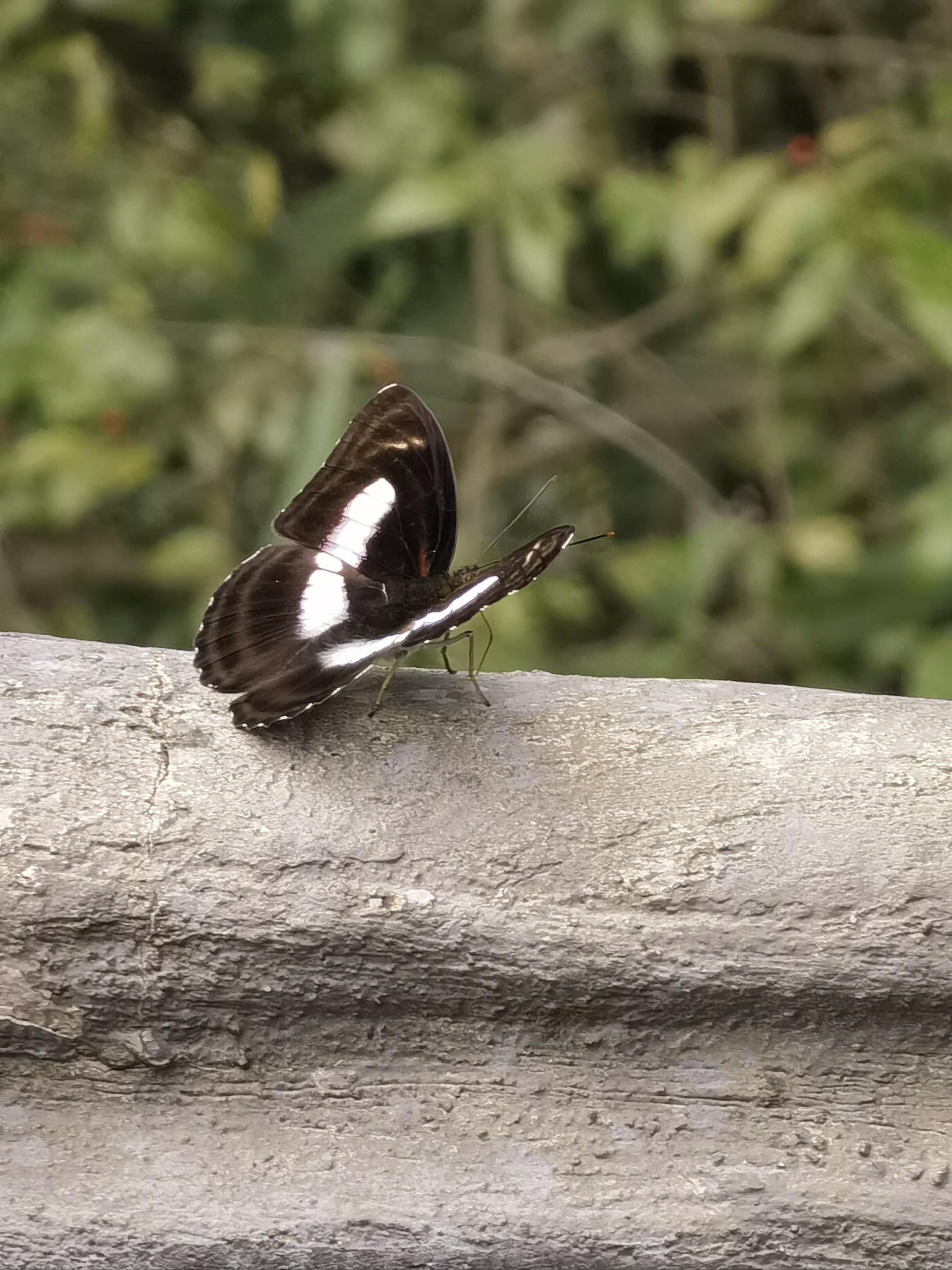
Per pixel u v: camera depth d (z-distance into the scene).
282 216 0.53
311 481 0.30
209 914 0.27
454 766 0.28
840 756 0.28
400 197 0.45
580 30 0.52
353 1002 0.27
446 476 0.31
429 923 0.27
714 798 0.28
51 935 0.27
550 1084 0.27
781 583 0.49
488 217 0.47
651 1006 0.27
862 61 0.52
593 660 0.50
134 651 0.29
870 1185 0.27
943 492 0.45
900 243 0.41
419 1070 0.27
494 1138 0.27
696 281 0.53
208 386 0.51
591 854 0.27
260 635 0.28
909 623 0.48
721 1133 0.27
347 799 0.28
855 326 0.52
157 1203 0.27
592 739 0.28
